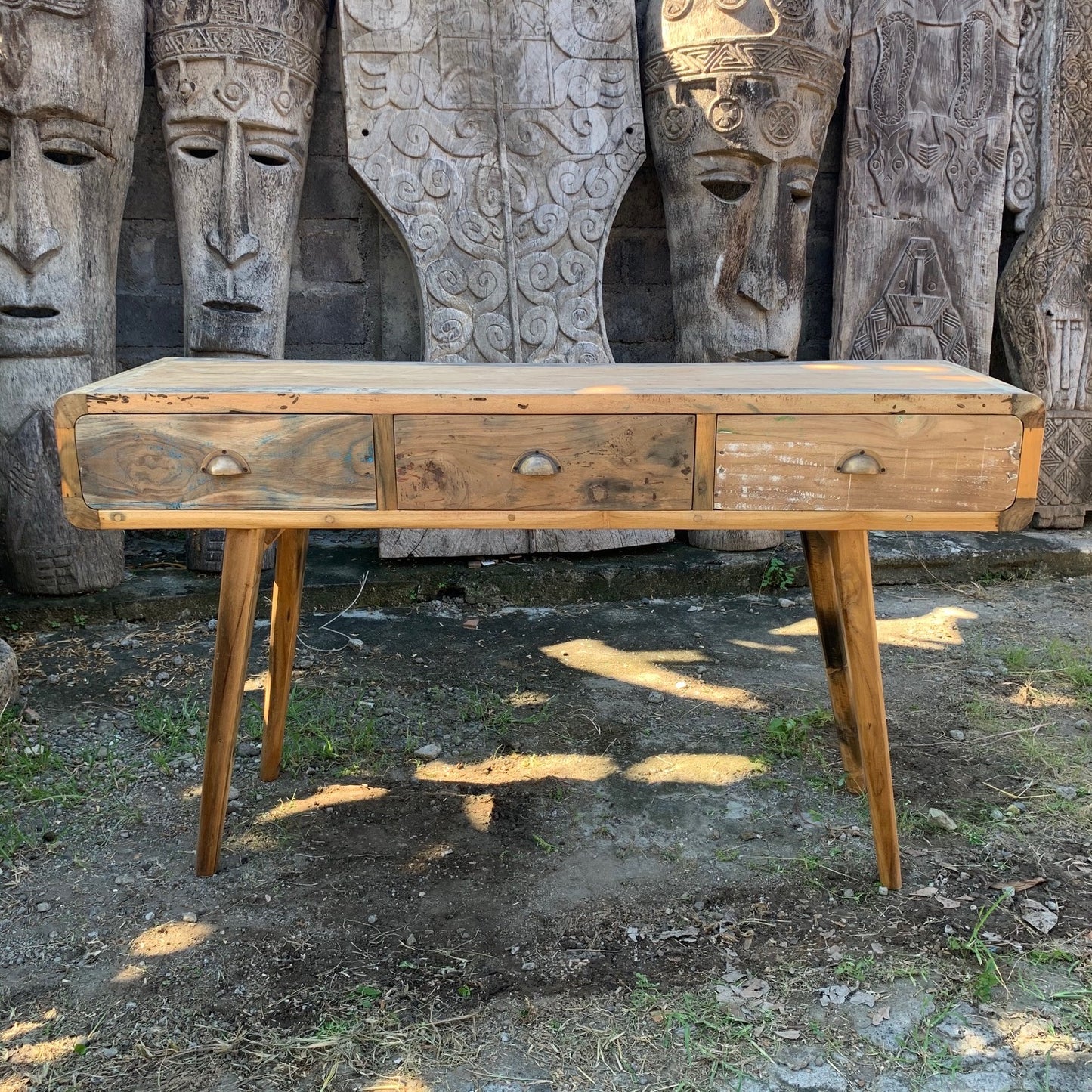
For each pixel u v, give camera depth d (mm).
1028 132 4148
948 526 1663
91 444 1638
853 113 3910
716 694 2795
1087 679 2859
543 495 1676
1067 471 4230
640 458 1660
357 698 2729
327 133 3824
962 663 3041
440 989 1606
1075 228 4164
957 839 2066
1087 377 4223
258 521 1684
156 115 3668
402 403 1634
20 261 3039
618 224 4109
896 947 1711
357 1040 1499
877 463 1634
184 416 1636
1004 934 1747
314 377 1900
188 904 1824
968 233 4086
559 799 2221
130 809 2148
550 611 3484
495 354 3605
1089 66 4074
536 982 1624
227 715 1824
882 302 4055
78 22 2992
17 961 1663
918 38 3916
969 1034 1516
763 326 3703
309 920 1780
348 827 2098
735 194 3777
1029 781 2309
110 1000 1576
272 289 3432
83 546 3209
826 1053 1477
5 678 2541
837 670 2156
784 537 3992
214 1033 1511
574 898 1853
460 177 3553
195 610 3285
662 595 3635
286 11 3316
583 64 3617
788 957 1688
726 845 2035
